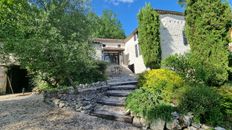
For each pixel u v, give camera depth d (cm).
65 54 806
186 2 931
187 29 923
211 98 545
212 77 774
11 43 905
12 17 1034
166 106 568
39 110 737
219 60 815
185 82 726
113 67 2284
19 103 872
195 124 518
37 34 841
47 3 1231
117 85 1009
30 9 1134
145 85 758
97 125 591
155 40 1825
